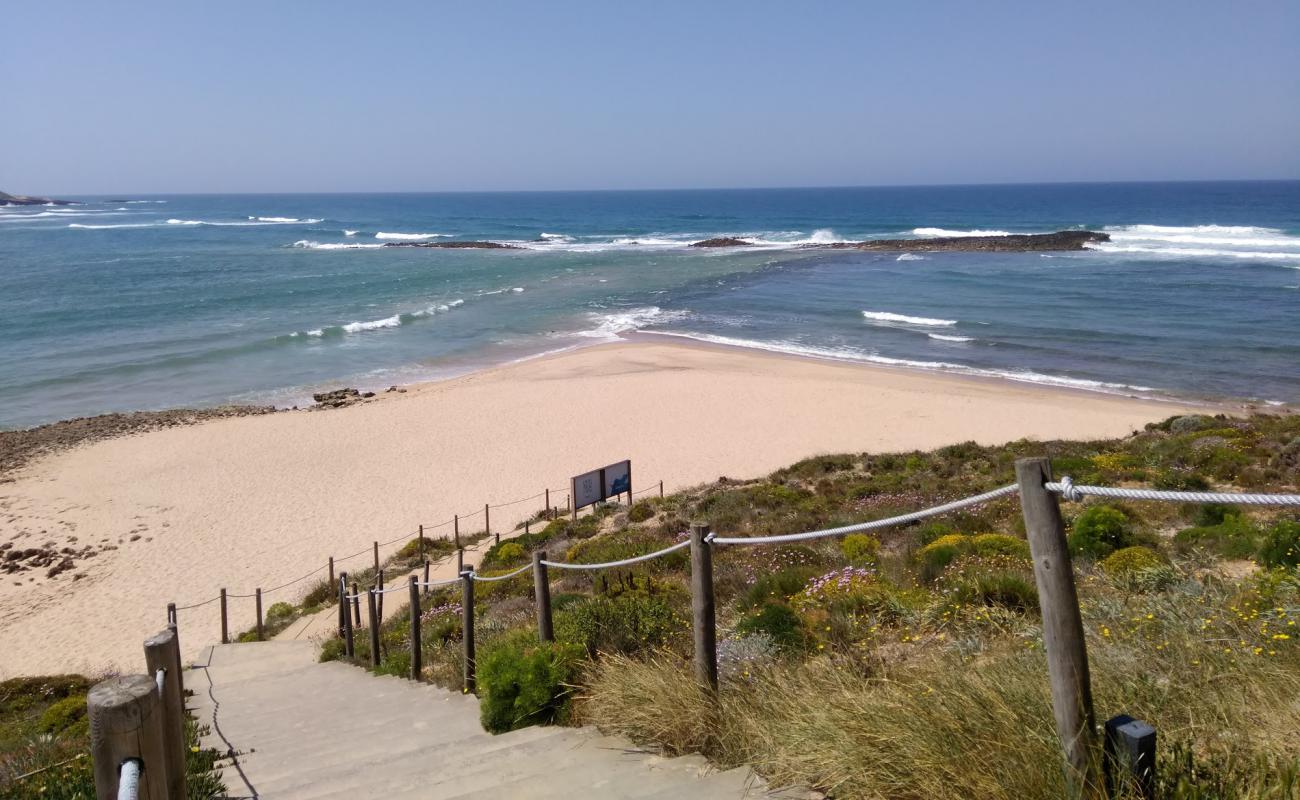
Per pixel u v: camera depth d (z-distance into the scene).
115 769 2.28
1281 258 69.19
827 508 17.91
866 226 127.50
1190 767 3.00
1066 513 13.17
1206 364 36.94
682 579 11.80
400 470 26.75
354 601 12.93
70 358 42.84
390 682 8.96
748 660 5.68
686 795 3.83
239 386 38.19
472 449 28.47
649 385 35.41
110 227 145.38
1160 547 10.31
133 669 15.43
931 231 112.12
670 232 124.38
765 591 9.71
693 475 25.61
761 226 133.62
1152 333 42.84
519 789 4.23
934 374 36.97
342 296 61.00
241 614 17.73
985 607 6.78
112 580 19.80
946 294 56.84
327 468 27.05
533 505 23.75
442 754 5.29
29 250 96.56
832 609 7.80
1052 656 2.97
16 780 5.45
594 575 13.04
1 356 43.06
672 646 6.47
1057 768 3.05
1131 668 4.07
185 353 43.56
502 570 16.02
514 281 68.50
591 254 90.81
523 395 34.53
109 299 58.94
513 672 5.84
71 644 16.77
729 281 66.38
